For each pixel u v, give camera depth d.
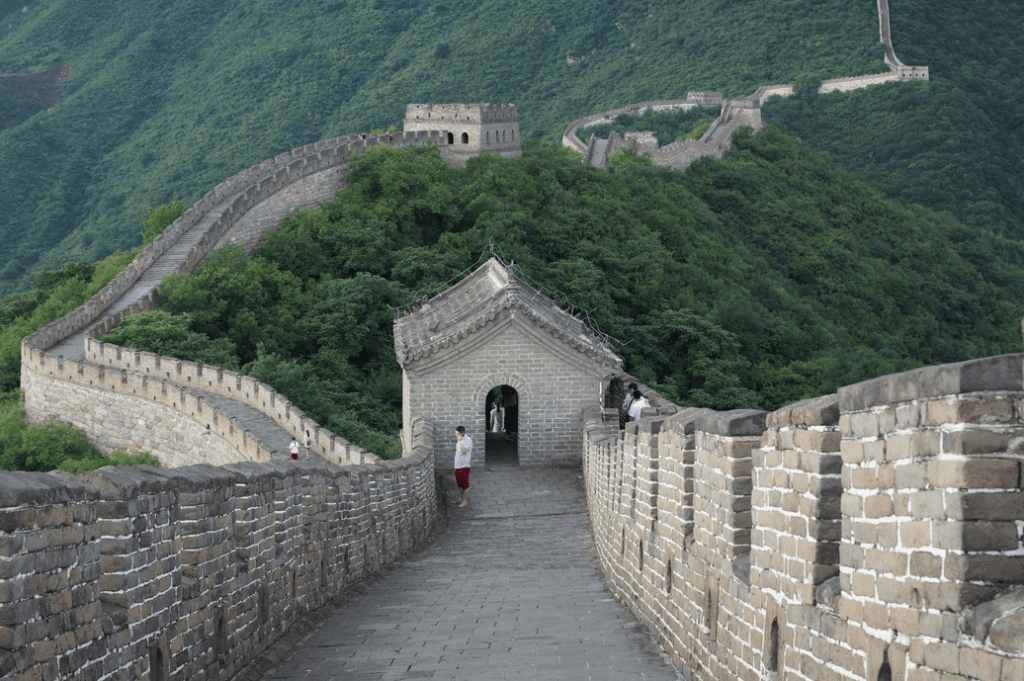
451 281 84.88
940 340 123.50
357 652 14.69
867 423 7.16
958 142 192.25
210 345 65.00
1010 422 5.96
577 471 41.44
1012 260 157.25
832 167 160.00
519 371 42.28
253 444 40.91
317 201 93.38
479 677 12.77
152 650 10.34
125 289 73.31
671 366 77.19
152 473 10.76
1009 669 5.64
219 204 87.12
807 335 89.75
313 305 78.12
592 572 22.89
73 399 57.19
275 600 15.41
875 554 7.05
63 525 8.40
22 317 81.31
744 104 166.75
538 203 97.62
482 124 107.88
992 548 5.97
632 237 97.69
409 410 43.19
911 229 150.25
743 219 132.75
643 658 13.66
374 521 23.95
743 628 10.22
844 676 7.60
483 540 30.12
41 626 8.05
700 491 12.12
